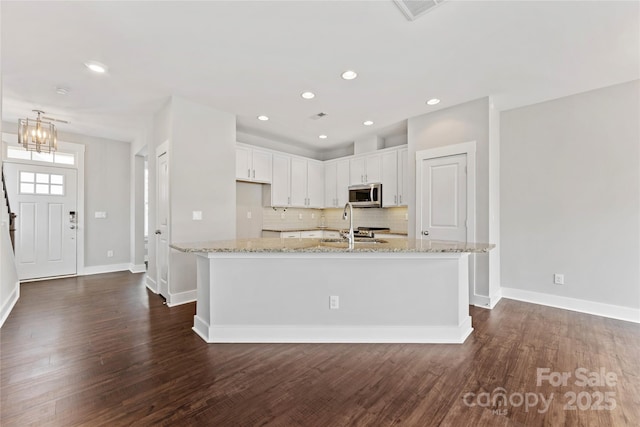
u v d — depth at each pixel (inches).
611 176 119.3
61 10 75.6
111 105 141.0
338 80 115.3
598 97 122.0
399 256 96.0
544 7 74.4
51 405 64.0
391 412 62.6
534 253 137.8
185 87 121.9
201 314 102.6
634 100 114.7
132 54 97.0
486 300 131.3
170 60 100.7
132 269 209.8
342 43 90.9
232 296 96.9
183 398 67.0
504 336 101.2
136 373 77.3
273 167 205.6
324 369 79.7
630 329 106.4
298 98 132.9
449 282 96.7
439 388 71.2
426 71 107.9
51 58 99.3
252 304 96.8
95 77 112.7
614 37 86.5
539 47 92.2
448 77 112.6
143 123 169.2
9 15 77.2
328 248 90.6
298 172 221.1
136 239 211.8
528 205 139.1
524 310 127.6
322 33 85.8
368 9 75.5
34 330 104.8
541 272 136.1
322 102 137.6
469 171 135.3
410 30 84.2
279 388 71.1
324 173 237.8
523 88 121.7
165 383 72.9
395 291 96.9
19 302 137.2
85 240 197.8
